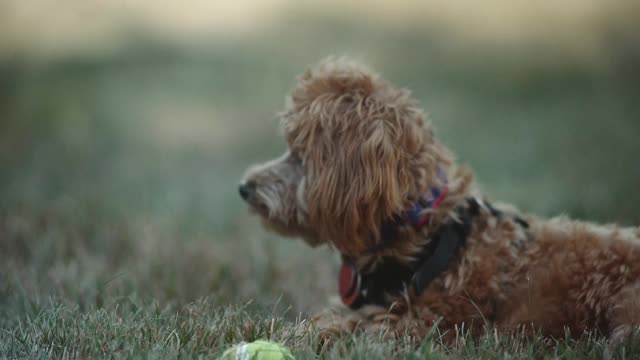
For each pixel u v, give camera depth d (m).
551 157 12.60
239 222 9.81
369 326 4.83
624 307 4.57
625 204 8.87
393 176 4.96
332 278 7.46
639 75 18.59
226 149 14.94
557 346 4.51
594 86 18.12
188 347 4.56
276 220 5.47
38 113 16.64
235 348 4.23
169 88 19.14
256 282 7.20
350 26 23.58
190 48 22.28
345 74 5.37
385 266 5.07
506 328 4.77
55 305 5.61
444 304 4.89
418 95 17.97
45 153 14.23
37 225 8.70
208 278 7.08
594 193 9.54
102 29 23.19
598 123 14.73
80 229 8.70
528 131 14.61
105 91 18.55
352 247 5.11
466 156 13.12
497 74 19.53
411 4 24.59
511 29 22.25
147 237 8.64
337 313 5.32
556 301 4.82
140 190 11.70
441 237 5.00
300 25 23.98
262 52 21.83
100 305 5.89
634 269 4.76
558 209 8.85
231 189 12.09
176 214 10.11
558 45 20.89
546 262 4.94
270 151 14.76
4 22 22.25
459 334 4.83
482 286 4.90
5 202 9.90
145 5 25.19
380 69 19.91
